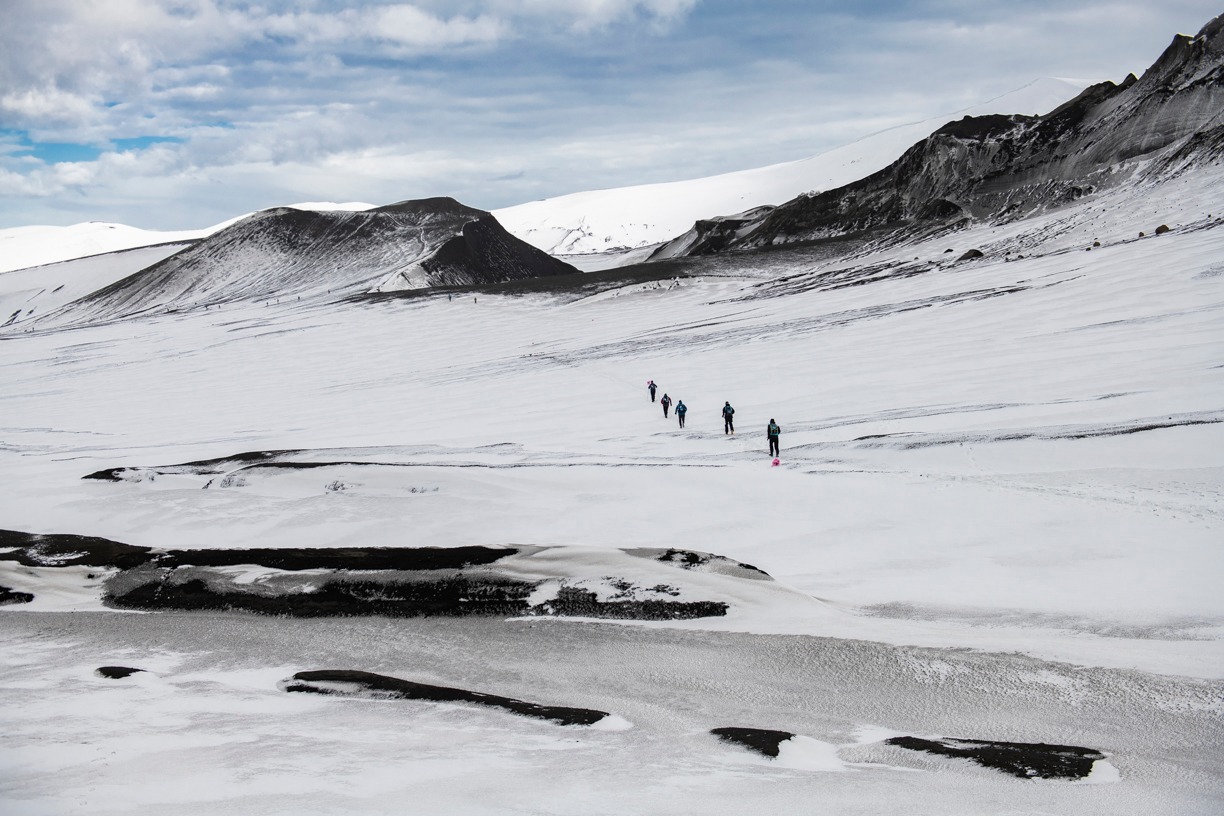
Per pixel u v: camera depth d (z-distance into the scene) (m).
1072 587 15.46
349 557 20.00
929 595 15.94
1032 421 26.84
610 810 8.53
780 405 37.00
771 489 22.84
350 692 13.48
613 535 20.77
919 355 42.81
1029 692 11.98
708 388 43.72
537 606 17.44
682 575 17.41
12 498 27.97
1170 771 9.57
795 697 12.60
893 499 21.28
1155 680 11.89
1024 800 8.77
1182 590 14.76
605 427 37.16
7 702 13.61
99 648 16.94
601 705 12.77
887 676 12.93
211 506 25.33
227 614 18.67
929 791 9.05
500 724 11.81
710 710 12.31
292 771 9.91
